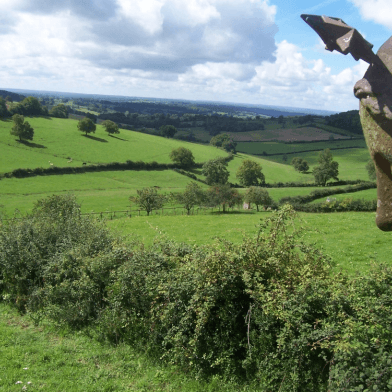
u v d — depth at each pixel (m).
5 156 104.19
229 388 6.93
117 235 13.09
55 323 10.04
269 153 170.88
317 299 6.51
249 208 64.00
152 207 51.47
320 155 101.25
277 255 7.93
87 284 10.09
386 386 4.72
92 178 100.56
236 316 7.37
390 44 3.29
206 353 7.43
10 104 172.25
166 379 7.50
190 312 7.57
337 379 5.25
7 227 13.61
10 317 10.79
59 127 151.25
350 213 35.34
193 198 56.41
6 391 7.06
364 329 5.55
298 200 62.59
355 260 15.45
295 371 6.16
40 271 11.44
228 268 7.57
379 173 3.69
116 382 7.46
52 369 7.93
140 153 129.00
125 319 8.84
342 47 2.98
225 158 138.00
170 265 9.38
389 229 3.79
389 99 3.12
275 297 6.81
